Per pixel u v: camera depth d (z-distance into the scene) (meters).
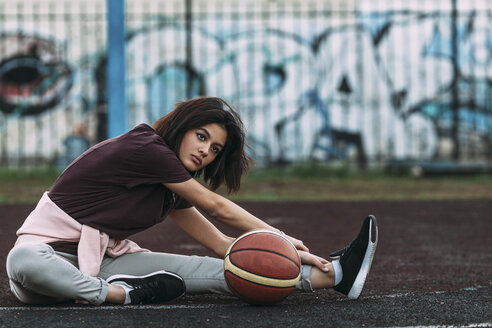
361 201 8.79
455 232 6.09
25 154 12.14
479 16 11.89
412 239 5.68
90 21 12.12
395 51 11.99
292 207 8.11
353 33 12.02
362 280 3.17
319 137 12.07
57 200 3.10
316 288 3.23
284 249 3.00
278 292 2.96
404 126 11.96
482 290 3.53
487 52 11.89
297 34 12.11
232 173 3.28
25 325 2.71
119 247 3.19
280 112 12.10
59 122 12.14
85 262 3.00
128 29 12.16
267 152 12.09
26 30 12.18
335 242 5.46
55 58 12.16
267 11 12.04
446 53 11.94
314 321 2.79
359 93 12.02
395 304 3.15
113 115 7.47
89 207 3.08
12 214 7.30
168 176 3.08
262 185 10.55
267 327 2.68
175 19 12.16
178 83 12.18
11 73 12.15
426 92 11.95
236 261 2.98
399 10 11.95
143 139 3.10
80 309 2.99
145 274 3.21
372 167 11.91
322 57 12.07
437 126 11.93
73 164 3.15
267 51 12.15
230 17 12.15
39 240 3.01
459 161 11.83
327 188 10.21
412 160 11.88
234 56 12.18
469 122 11.92
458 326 2.72
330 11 11.91
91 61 12.12
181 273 3.23
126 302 3.08
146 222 3.17
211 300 3.25
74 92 12.16
